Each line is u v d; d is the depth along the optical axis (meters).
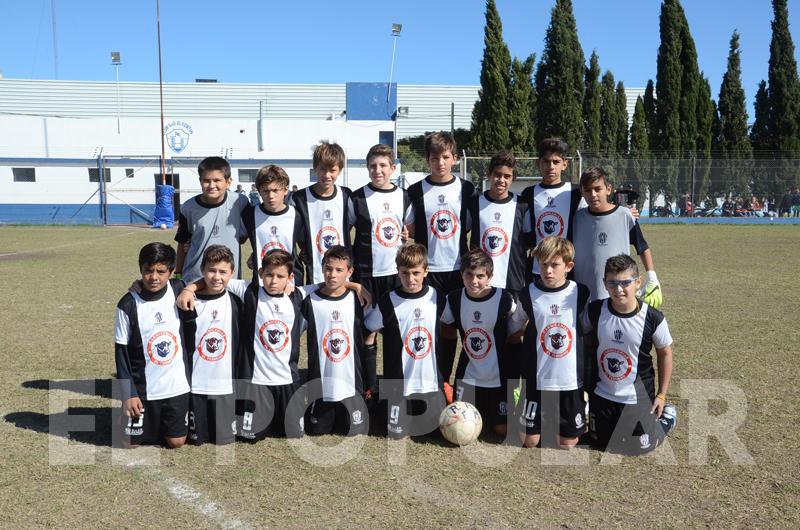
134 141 31.00
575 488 3.49
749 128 34.28
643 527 3.05
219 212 4.82
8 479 3.56
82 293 9.66
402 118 45.59
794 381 5.32
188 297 4.12
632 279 3.98
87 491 3.43
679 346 6.47
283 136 32.12
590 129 31.67
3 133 30.03
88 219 30.34
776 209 28.45
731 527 3.06
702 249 16.73
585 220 4.78
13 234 22.55
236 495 3.39
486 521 3.11
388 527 3.05
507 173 4.88
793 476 3.62
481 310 4.32
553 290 4.20
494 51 30.59
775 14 32.44
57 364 5.90
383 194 5.07
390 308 4.33
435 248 5.06
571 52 30.41
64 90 42.00
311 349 4.32
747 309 8.48
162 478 3.60
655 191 28.56
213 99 43.50
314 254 5.02
